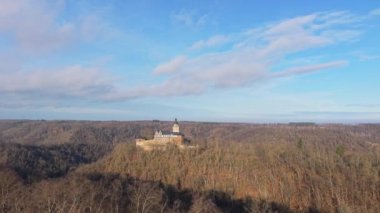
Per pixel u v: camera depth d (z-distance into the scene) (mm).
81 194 85375
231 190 131125
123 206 89250
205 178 140250
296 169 140250
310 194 124062
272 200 122625
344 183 127500
